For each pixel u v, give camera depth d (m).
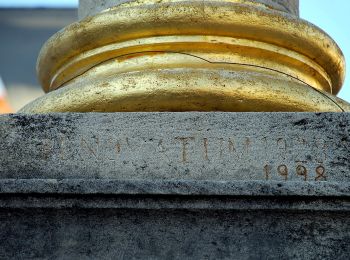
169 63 8.34
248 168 7.31
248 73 8.11
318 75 8.81
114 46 8.51
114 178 7.34
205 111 7.88
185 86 7.93
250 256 7.07
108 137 7.43
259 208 7.10
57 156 7.42
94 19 8.52
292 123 7.40
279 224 7.12
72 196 7.16
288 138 7.37
